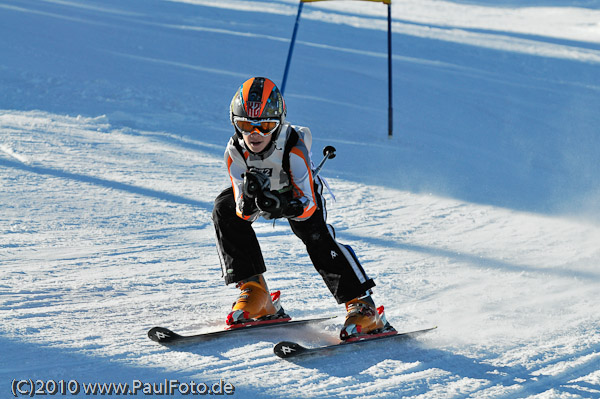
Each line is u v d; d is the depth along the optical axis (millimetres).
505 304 7266
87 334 5742
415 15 62531
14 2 35938
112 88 20094
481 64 32656
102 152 13844
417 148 16984
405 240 9703
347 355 5707
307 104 21125
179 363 5312
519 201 12516
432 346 6031
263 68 26156
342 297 5906
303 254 8859
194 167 13375
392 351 5867
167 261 8133
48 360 5141
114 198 10789
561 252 9383
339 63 28766
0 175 11469
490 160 16438
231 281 6055
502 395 5059
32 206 9945
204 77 23297
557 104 24906
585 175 15453
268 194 5289
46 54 24062
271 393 4879
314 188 5891
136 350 5492
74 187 11227
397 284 7809
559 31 57281
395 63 30078
